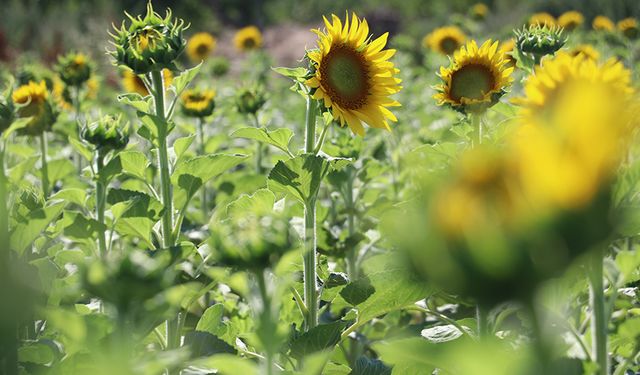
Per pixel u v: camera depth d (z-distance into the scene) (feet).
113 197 7.59
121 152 7.23
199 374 6.29
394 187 10.55
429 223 3.28
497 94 7.98
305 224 7.04
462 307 8.00
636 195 5.76
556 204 3.18
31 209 7.23
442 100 8.02
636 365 6.63
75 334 4.86
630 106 3.41
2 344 5.64
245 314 7.89
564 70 5.78
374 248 9.15
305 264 6.95
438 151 7.52
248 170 12.54
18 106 7.10
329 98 7.17
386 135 12.24
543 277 3.28
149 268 4.50
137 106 7.28
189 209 10.55
